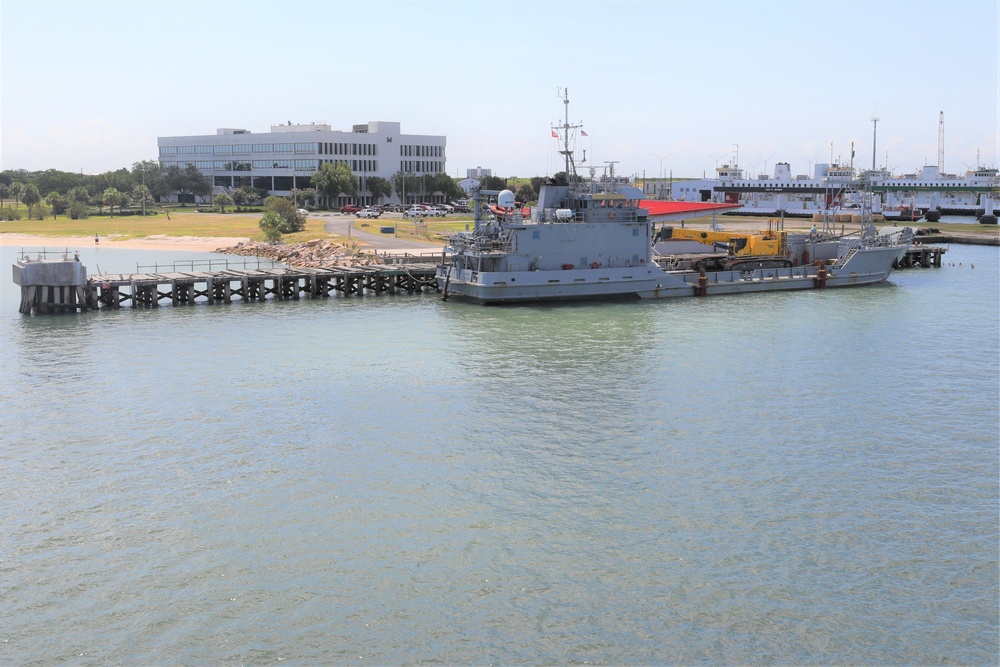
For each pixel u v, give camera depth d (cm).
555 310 8200
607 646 2875
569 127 8925
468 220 19050
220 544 3509
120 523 3681
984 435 4697
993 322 7706
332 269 9456
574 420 4916
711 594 3153
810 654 2839
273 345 6694
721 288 9256
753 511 3781
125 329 7331
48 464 4284
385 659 2814
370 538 3550
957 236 17275
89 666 2792
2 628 2973
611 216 8719
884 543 3503
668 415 5003
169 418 4947
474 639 2908
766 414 5028
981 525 3653
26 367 6022
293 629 2964
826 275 9788
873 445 4547
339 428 4791
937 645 2881
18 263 8119
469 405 5169
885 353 6481
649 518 3716
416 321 7669
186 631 2955
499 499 3897
